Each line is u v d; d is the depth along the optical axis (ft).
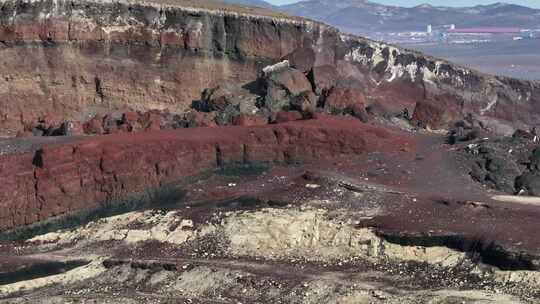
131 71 260.21
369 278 143.02
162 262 158.51
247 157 203.41
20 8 245.86
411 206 162.91
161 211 182.50
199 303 141.79
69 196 192.24
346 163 198.08
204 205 183.93
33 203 190.39
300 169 199.00
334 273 147.13
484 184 180.65
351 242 155.63
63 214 191.83
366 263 149.79
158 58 262.67
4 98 247.50
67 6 251.60
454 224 150.51
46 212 190.70
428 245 146.30
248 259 158.81
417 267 144.05
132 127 229.25
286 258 157.17
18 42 247.09
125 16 258.16
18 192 190.49
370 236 154.51
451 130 239.50
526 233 140.97
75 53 254.27
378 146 206.08
